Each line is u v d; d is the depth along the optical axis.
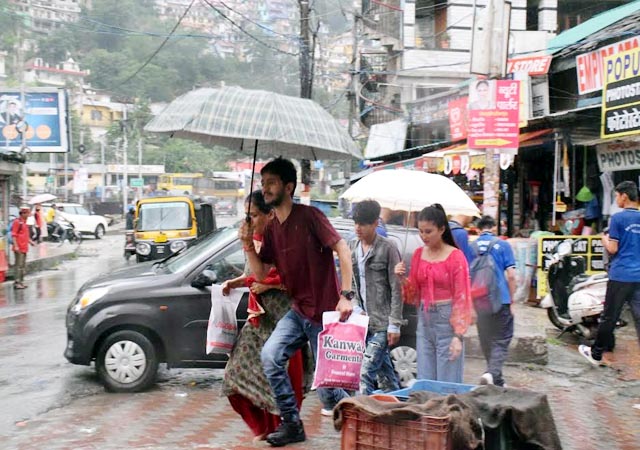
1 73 72.62
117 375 7.27
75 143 74.38
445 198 6.24
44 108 32.81
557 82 16.41
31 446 5.56
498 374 6.50
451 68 26.94
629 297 7.68
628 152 12.27
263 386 5.31
